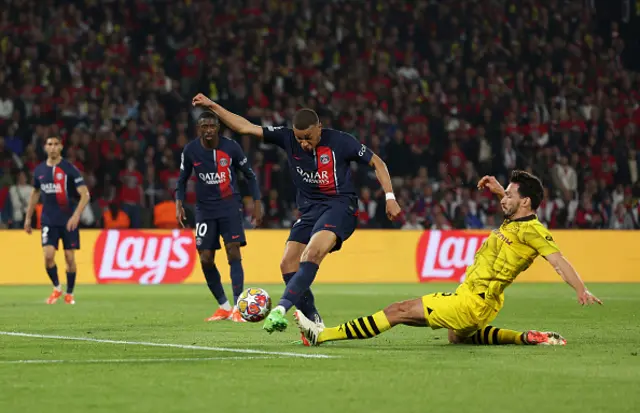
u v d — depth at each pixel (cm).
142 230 7131
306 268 2645
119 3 9538
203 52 9412
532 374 2002
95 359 2294
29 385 1858
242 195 8075
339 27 10081
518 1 10656
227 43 9600
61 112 8444
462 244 7669
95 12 9419
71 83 8756
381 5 10281
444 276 7631
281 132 2820
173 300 5203
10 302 5034
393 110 9250
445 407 1612
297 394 1745
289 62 9556
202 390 1794
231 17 9844
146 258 7112
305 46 9838
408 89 9688
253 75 9269
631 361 2231
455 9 10406
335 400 1681
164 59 9300
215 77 8975
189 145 3891
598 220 8688
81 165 7931
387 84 9675
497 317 3962
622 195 8825
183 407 1617
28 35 8994
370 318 2556
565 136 9325
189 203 7831
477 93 9675
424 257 7612
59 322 3628
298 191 2866
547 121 9700
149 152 8038
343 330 2581
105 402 1667
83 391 1784
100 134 8081
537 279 7725
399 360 2247
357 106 9212
